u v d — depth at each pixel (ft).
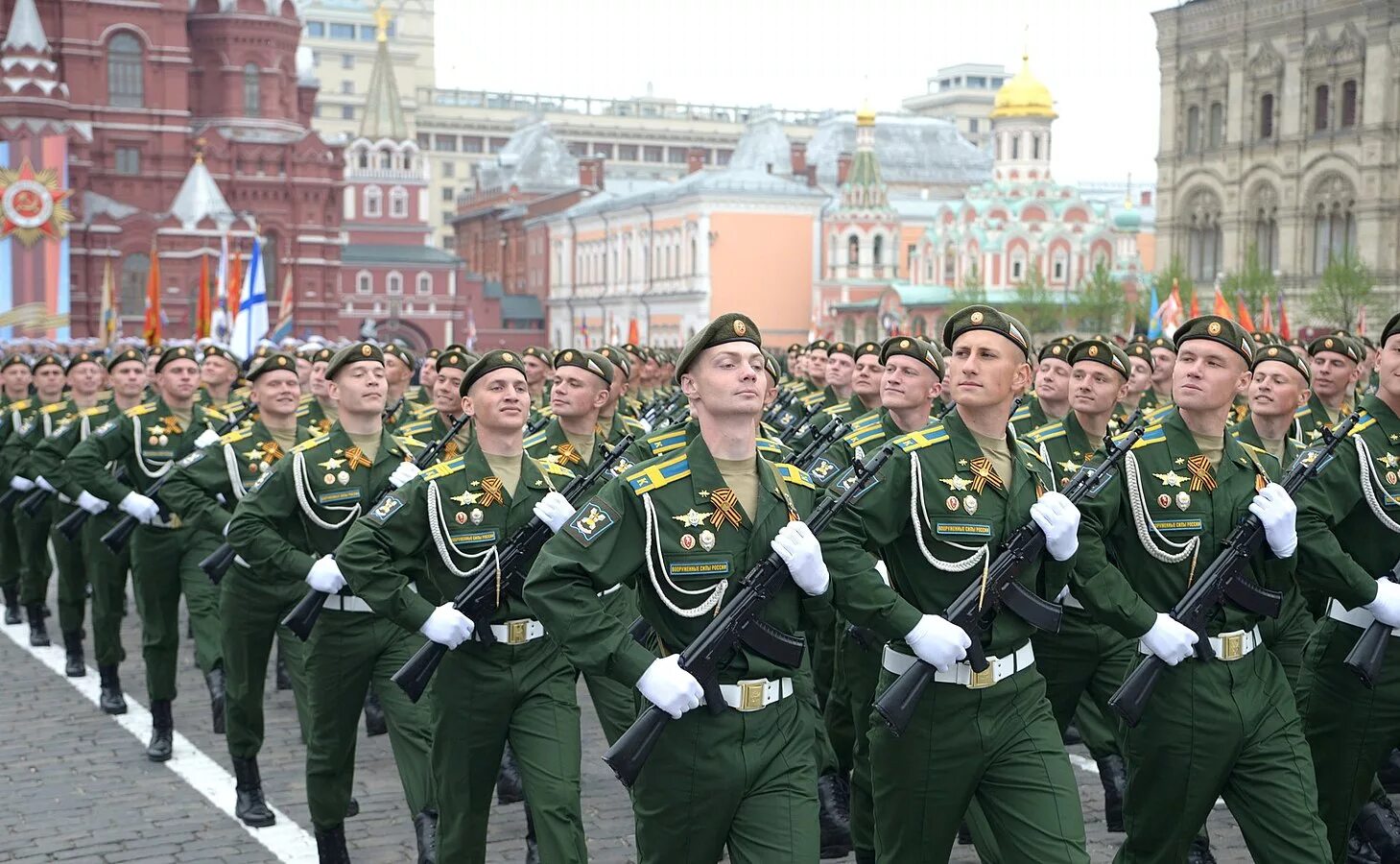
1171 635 19.95
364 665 25.67
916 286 275.18
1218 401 21.07
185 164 234.58
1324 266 222.28
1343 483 22.84
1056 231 269.64
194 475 31.22
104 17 227.81
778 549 17.92
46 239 203.62
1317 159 220.43
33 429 47.42
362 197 314.14
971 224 276.21
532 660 22.62
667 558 18.17
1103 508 20.49
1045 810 18.83
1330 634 23.34
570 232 348.38
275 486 27.12
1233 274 219.00
